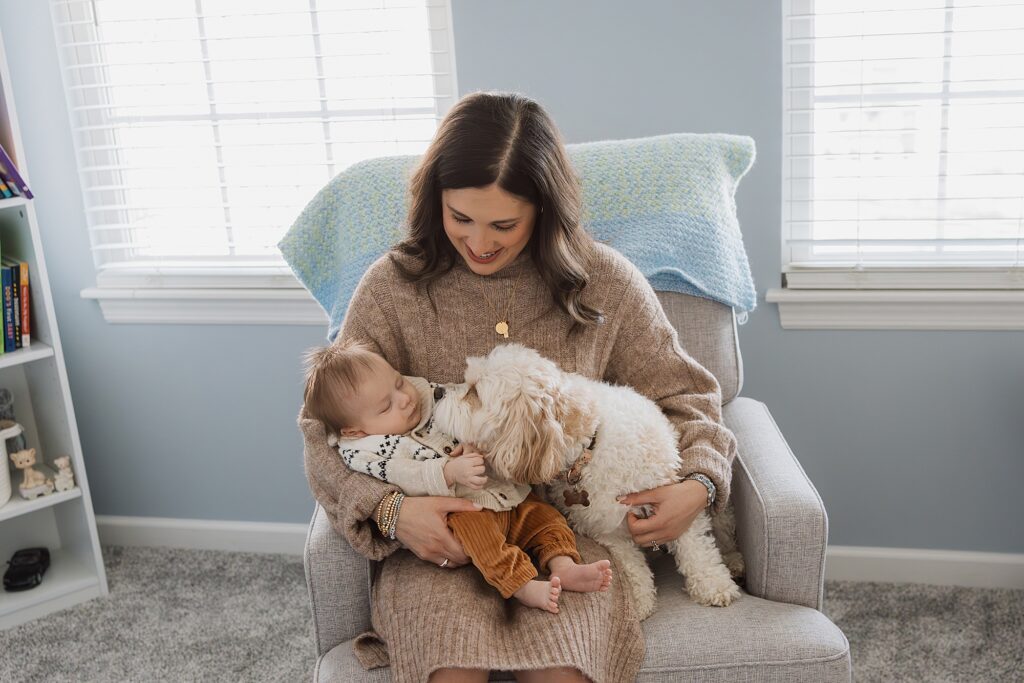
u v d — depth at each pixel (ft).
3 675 7.70
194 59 8.04
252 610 8.38
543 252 5.69
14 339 8.12
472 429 5.15
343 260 6.85
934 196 7.66
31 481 8.33
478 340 5.88
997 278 7.56
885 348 7.89
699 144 6.84
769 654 5.19
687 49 7.50
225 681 7.53
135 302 8.71
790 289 7.86
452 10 7.70
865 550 8.38
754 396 8.20
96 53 8.33
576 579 5.15
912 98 7.49
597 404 5.57
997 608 7.92
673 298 6.68
